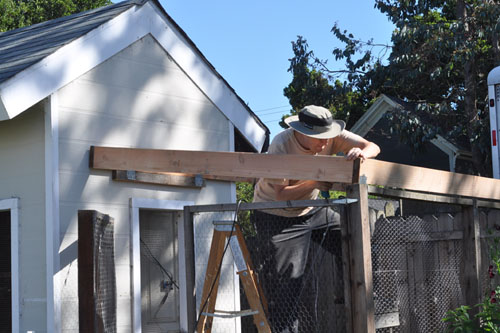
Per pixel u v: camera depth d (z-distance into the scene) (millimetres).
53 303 6004
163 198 7156
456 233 6145
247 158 5488
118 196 6730
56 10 26672
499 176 9242
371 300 4785
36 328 6129
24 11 26078
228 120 7977
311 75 19531
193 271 5316
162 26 7328
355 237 4867
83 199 6406
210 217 7512
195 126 7578
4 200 6477
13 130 6500
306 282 5797
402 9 18391
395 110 17359
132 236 6754
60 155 6246
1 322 6441
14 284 6305
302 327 5738
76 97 6449
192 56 7605
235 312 5168
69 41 6355
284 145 5609
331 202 4906
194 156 5844
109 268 6047
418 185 5418
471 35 16875
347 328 4832
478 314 5613
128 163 6309
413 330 5824
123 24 6906
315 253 5922
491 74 9406
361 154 4883
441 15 22109
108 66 6781
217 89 7852
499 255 6426
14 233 6355
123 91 6902
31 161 6336
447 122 17875
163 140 7234
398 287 5762
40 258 6168
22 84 5891
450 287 6094
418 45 17734
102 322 5453
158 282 7176
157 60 7273
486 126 16375
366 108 23078
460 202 5953
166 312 7180
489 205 6441
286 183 5531
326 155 5312
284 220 5887
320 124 5363
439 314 5988
